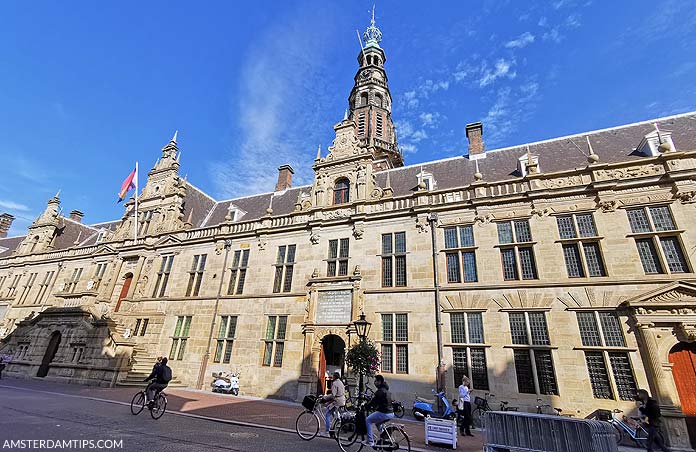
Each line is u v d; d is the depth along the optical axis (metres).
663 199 13.98
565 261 14.78
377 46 45.69
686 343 12.16
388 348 16.22
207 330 21.05
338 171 22.48
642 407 10.33
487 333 14.74
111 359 19.38
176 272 24.36
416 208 18.22
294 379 17.53
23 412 10.32
